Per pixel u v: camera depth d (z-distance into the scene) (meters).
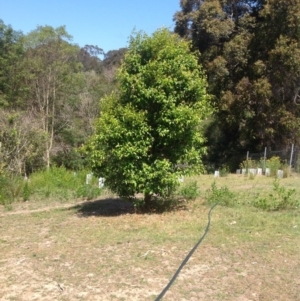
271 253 6.41
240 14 25.36
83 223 8.74
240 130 24.23
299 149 20.84
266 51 22.08
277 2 20.69
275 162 18.55
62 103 31.34
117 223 8.55
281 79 21.16
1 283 5.45
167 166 8.73
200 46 24.83
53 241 7.38
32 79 30.58
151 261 6.11
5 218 9.70
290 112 21.72
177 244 6.90
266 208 9.52
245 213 9.16
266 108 22.12
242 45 22.36
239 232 7.58
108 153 9.01
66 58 32.19
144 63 9.24
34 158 22.22
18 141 18.58
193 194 10.93
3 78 30.17
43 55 31.12
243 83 21.78
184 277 5.51
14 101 30.05
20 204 11.62
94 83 34.69
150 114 8.94
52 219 9.36
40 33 31.72
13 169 16.69
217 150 27.78
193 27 24.61
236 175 18.86
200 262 6.05
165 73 8.93
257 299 4.88
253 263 6.00
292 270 5.73
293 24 20.56
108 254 6.48
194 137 9.13
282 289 5.14
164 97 8.65
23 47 31.55
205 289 5.14
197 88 9.19
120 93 9.36
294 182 15.19
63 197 12.43
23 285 5.37
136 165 8.82
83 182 14.47
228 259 6.16
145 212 9.53
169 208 9.81
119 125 8.61
